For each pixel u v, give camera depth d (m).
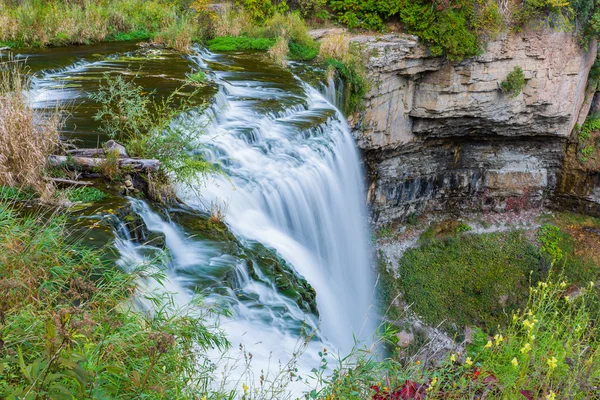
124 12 22.81
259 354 7.42
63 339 3.99
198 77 16.41
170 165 10.25
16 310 5.16
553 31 22.88
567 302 8.05
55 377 3.84
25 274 5.80
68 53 18.78
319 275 12.12
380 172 23.38
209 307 7.23
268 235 11.37
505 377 5.84
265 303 8.77
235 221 11.03
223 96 15.45
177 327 6.03
